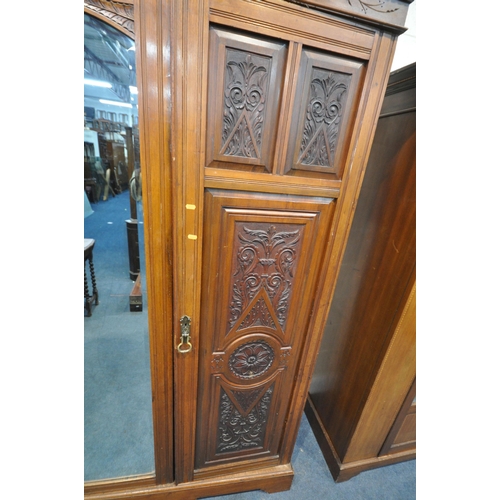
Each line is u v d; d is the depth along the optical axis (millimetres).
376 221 999
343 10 533
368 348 1055
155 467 971
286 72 556
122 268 1030
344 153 659
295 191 658
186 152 562
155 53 499
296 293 797
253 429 1009
